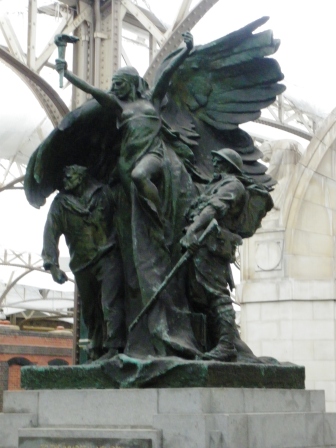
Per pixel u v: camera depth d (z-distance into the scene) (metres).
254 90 9.27
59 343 36.97
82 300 8.79
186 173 8.54
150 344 7.93
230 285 8.20
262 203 8.60
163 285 7.74
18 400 7.93
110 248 8.55
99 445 7.07
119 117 8.52
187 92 9.12
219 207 7.96
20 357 34.94
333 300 19.62
